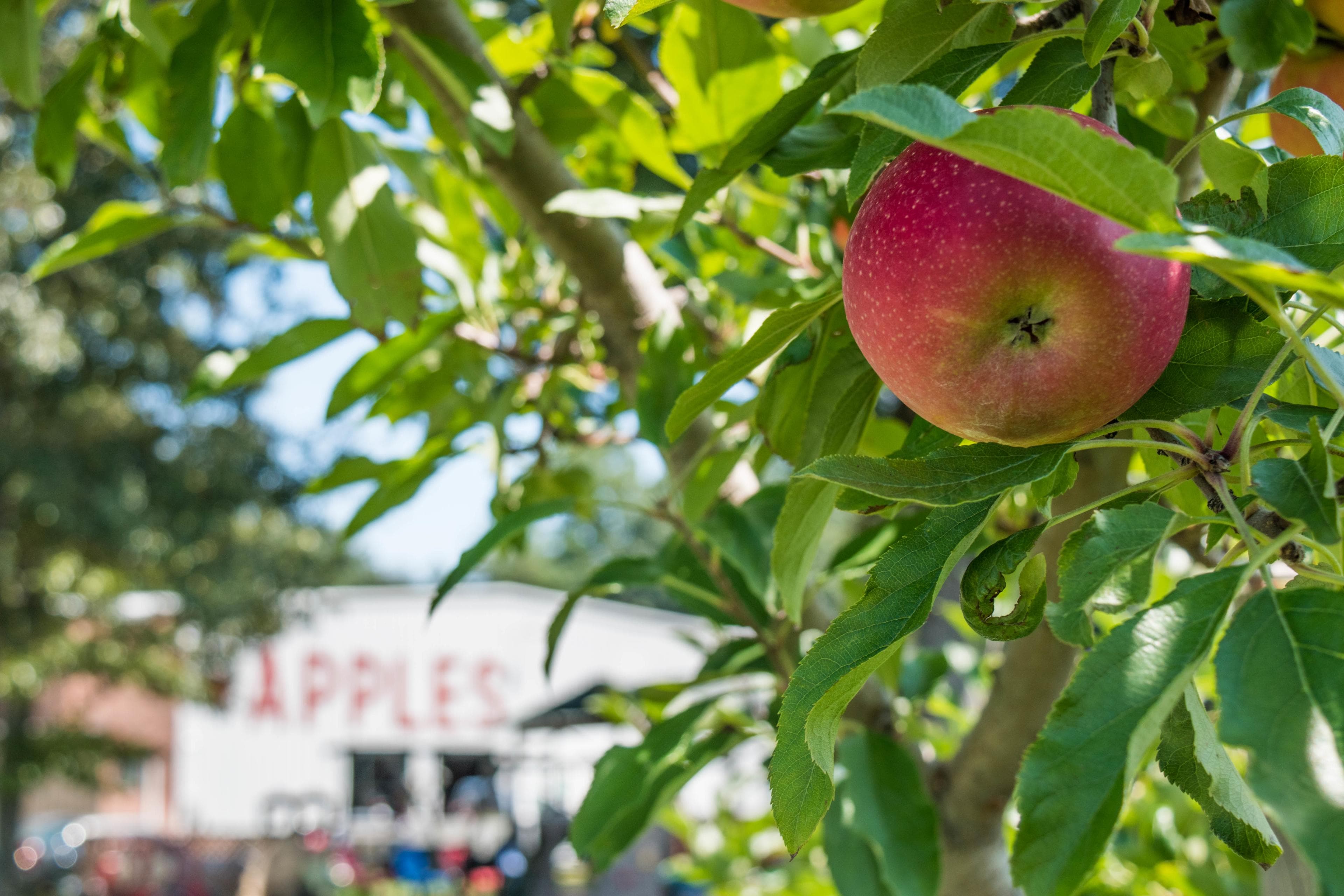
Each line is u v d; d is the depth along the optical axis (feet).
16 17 5.79
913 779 5.32
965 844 5.60
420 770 60.13
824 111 3.86
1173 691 1.81
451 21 5.34
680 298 6.35
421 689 53.16
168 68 5.15
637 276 5.81
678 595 5.98
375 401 7.29
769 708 5.57
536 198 5.64
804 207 6.66
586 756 50.78
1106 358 2.23
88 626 52.03
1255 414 2.43
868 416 3.39
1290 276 1.67
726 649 5.87
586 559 99.40
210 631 47.75
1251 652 1.73
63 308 41.09
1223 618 1.88
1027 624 2.55
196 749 57.52
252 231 6.53
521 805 56.18
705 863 11.82
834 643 2.42
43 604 47.01
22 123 38.93
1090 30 2.54
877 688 5.75
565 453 9.06
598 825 5.15
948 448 2.54
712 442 4.68
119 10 5.26
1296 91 2.58
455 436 7.29
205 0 5.25
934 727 9.04
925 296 2.25
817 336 3.46
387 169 5.68
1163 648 1.88
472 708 52.34
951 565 2.38
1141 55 2.69
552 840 40.40
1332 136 2.52
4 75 5.92
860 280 2.41
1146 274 2.18
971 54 2.79
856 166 2.53
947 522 2.45
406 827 58.80
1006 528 5.87
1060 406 2.31
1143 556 2.17
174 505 43.39
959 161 2.26
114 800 74.49
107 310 41.11
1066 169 1.81
